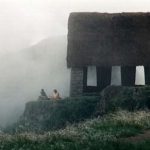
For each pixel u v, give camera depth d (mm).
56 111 35125
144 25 45656
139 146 15789
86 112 34812
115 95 31969
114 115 23828
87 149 15594
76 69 42094
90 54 43031
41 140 17938
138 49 43844
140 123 21047
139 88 30484
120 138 18297
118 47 43969
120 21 45812
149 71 43062
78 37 44281
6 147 16938
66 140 17844
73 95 41844
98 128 20812
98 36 44688
